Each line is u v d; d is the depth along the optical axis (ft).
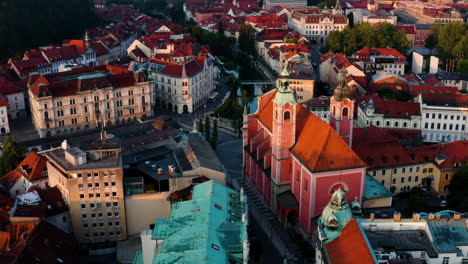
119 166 462.19
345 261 335.47
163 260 360.07
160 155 542.98
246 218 403.95
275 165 512.22
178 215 417.90
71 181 458.91
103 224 480.64
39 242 415.44
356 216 407.44
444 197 560.20
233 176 638.12
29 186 538.06
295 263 449.48
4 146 618.85
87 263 463.01
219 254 364.38
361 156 552.82
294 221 503.20
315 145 471.62
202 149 543.39
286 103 485.15
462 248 351.87
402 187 569.23
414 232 366.02
